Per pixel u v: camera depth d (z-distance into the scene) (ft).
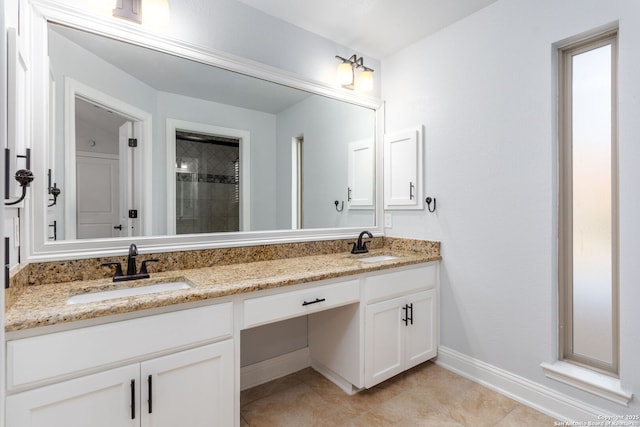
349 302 5.80
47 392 3.24
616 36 5.08
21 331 3.14
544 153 5.62
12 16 3.66
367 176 8.33
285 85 6.99
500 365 6.27
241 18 6.30
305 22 6.96
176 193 5.78
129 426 3.71
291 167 7.14
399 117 8.20
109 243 5.06
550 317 5.57
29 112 4.29
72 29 4.78
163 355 3.95
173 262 5.57
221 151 6.27
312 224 7.47
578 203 5.50
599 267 5.29
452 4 6.34
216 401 4.36
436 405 5.86
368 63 8.38
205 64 6.01
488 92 6.40
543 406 5.62
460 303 6.97
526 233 5.88
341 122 7.88
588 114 5.40
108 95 5.12
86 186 4.92
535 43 5.71
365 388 6.36
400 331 6.60
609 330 5.19
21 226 4.28
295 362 7.15
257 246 6.56
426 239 7.61
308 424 5.37
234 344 4.53
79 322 3.43
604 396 4.94
